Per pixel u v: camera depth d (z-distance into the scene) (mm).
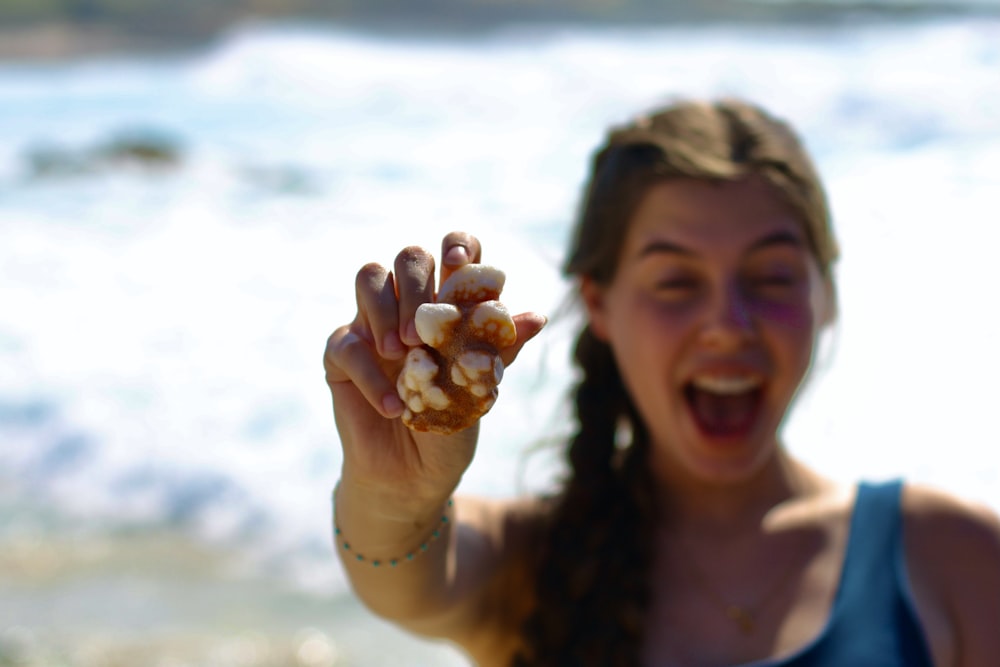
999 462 2186
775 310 951
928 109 5863
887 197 4234
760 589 958
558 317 1092
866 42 8102
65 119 9000
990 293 3051
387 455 786
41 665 1856
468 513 981
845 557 960
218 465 2707
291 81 9906
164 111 9148
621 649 944
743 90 7008
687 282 958
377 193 5574
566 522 1002
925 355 2686
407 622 914
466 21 11867
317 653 1873
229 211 5426
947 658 938
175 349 3496
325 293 4008
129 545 2383
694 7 10469
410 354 717
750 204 953
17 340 3658
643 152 982
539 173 5750
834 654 920
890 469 2209
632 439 1027
